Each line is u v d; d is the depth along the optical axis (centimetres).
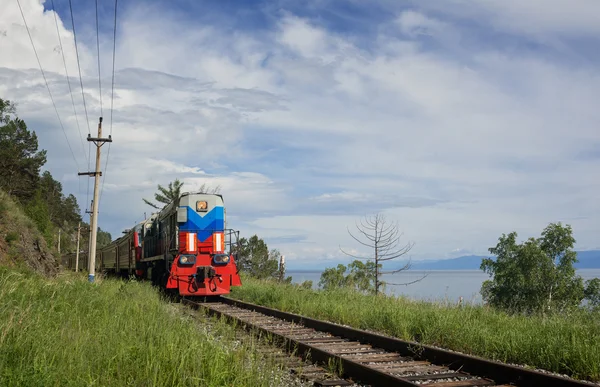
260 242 3766
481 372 681
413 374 700
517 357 780
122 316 980
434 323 967
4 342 634
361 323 1151
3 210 2477
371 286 1944
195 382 558
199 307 1453
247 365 670
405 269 1947
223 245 1881
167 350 645
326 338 969
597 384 623
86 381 540
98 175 2877
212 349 681
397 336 1002
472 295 1347
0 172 5762
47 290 1234
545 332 867
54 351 639
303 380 657
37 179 6381
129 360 620
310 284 2125
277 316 1302
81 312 1009
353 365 667
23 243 2341
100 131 2878
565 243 2908
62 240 9394
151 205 4612
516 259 2950
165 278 2067
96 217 2839
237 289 2045
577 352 718
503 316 1123
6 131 5966
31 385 511
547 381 597
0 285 1153
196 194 1922
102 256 4878
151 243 2559
